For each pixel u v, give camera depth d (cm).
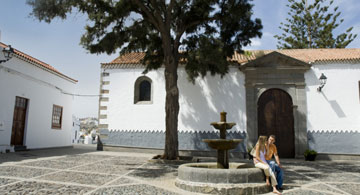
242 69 1600
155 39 1412
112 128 1706
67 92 2062
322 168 1106
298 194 625
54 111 1897
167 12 1254
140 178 780
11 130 1445
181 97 1648
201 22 1381
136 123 1681
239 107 1587
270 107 1580
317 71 1554
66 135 2055
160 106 1666
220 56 1287
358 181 799
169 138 1227
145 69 1558
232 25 1348
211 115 1602
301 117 1522
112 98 1734
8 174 759
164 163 1150
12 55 1408
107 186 653
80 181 701
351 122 1484
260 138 711
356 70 1517
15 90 1477
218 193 623
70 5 1134
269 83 1570
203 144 1580
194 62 1435
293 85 1560
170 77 1269
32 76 1627
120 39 1289
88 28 1243
